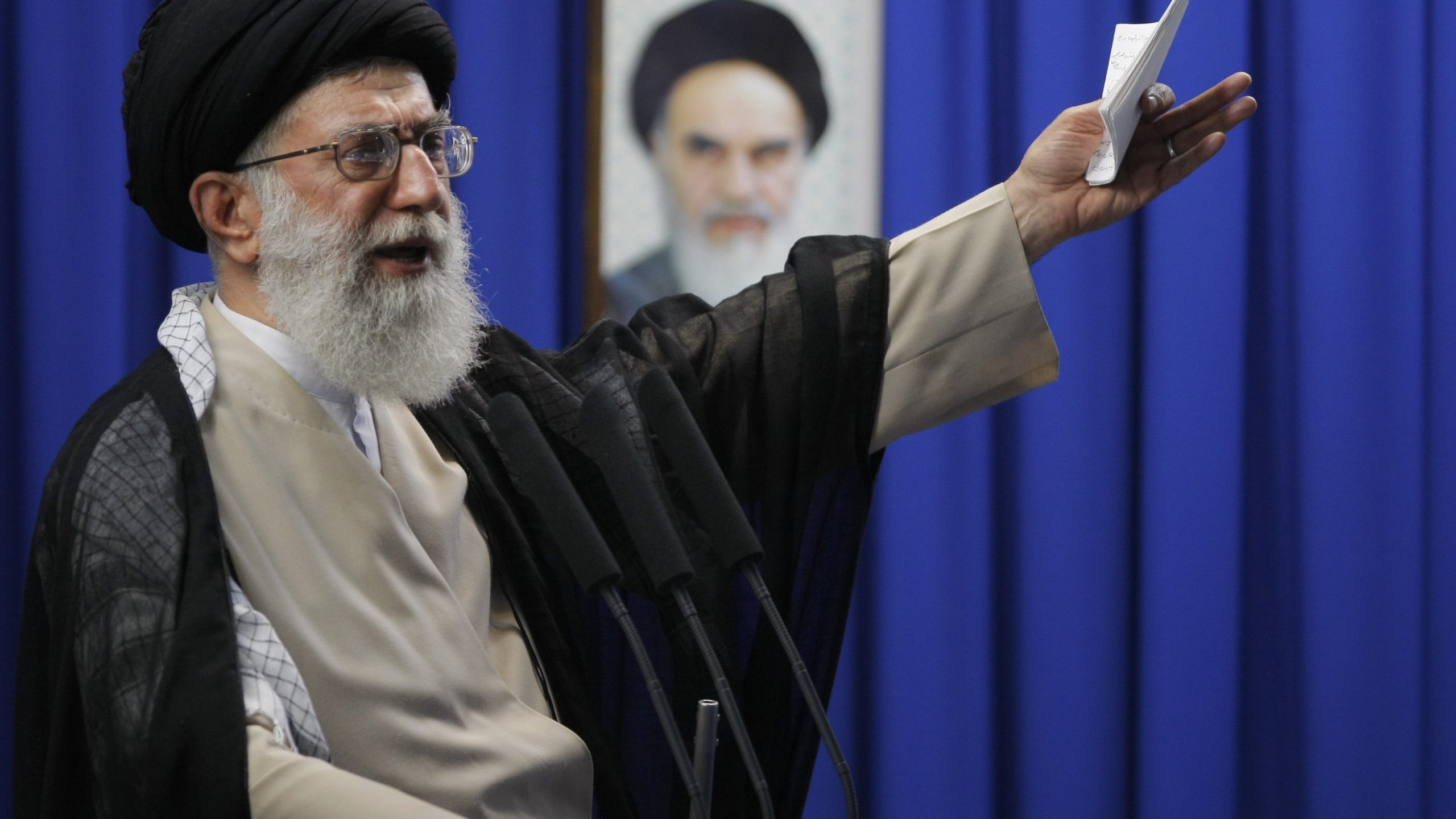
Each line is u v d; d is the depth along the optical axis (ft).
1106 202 8.26
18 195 14.43
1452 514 15.97
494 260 15.17
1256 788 16.51
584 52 15.81
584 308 15.71
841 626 8.32
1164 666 15.60
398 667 6.57
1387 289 15.67
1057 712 15.64
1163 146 8.23
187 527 5.97
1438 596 15.99
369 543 6.73
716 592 7.93
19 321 14.44
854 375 8.34
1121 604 15.89
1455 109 15.94
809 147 15.53
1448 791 15.87
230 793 5.25
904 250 8.55
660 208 15.51
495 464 7.83
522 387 8.14
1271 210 16.25
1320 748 15.67
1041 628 15.67
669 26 15.46
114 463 6.11
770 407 8.30
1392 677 15.65
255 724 5.60
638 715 7.82
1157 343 15.70
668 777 7.80
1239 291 15.71
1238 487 15.64
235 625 5.94
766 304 8.53
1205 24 15.71
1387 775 15.66
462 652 6.93
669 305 9.07
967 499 15.62
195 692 5.48
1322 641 15.67
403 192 6.70
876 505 15.69
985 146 15.65
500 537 7.60
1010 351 8.42
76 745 5.90
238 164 6.75
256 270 6.98
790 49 15.49
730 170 15.47
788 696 8.17
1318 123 15.67
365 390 6.87
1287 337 16.12
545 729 7.16
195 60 6.57
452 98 15.17
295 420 6.72
